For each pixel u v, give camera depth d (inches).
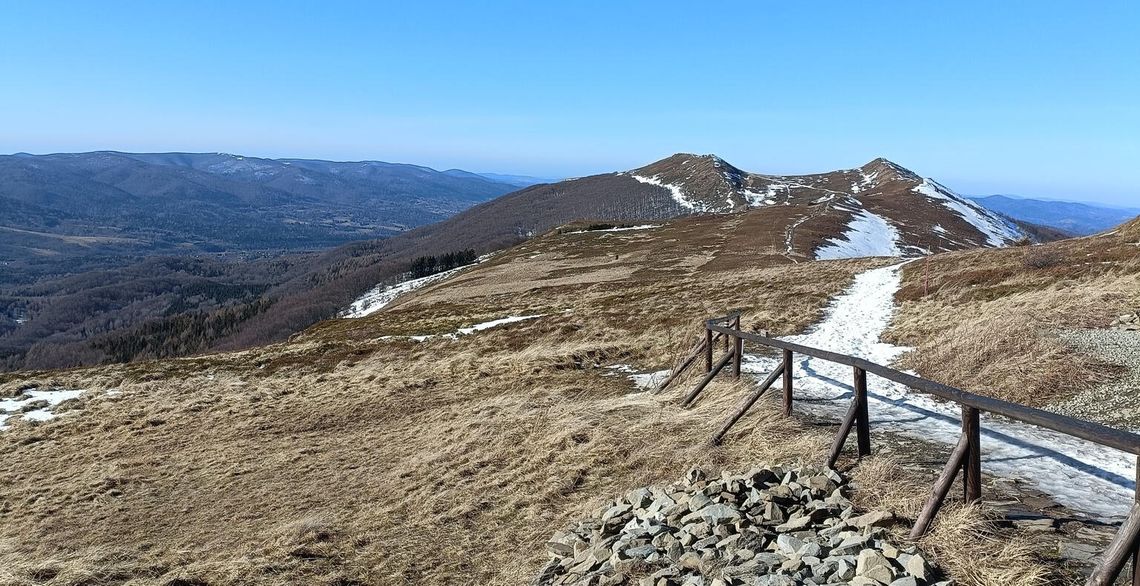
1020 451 345.1
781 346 435.8
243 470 637.9
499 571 337.1
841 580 215.5
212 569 391.9
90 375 1310.3
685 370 645.3
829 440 379.9
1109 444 178.5
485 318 1667.1
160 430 859.4
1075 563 217.5
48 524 557.6
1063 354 482.0
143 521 541.0
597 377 722.2
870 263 1761.8
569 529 349.7
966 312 756.0
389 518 436.1
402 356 1234.6
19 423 975.6
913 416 429.1
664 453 422.9
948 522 240.8
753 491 305.1
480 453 523.5
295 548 404.5
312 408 861.8
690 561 254.1
